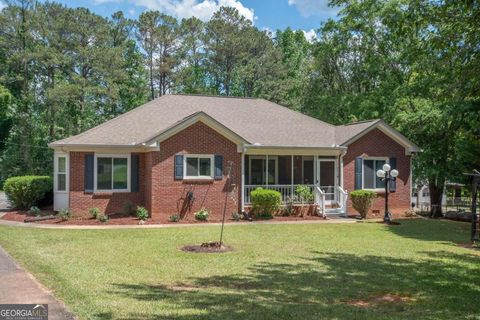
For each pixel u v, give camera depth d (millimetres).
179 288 9094
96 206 21219
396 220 23281
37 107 47094
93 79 47938
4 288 8680
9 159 45656
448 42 10984
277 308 7770
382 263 12180
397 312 7840
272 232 17734
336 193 24594
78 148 20875
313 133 25875
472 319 7609
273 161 24609
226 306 7809
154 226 18938
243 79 57656
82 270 10406
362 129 24609
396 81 31156
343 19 33594
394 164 25344
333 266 11617
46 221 19844
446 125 24703
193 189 21469
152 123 23719
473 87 11633
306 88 42062
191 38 58250
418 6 10938
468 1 9461
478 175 17109
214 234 16828
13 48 46594
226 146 22172
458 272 11289
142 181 22078
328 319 7250
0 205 27500
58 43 46000
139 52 56562
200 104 26406
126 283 9367
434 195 27359
